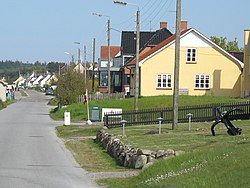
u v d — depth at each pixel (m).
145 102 53.75
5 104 89.81
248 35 57.06
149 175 16.22
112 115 35.34
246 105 30.28
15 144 30.38
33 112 72.00
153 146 20.41
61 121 54.12
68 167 20.94
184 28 75.75
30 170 19.95
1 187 15.99
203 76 62.81
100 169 20.23
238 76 63.06
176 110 27.91
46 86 188.25
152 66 62.12
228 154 15.79
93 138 35.44
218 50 62.84
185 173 14.88
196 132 24.98
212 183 12.94
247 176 12.70
